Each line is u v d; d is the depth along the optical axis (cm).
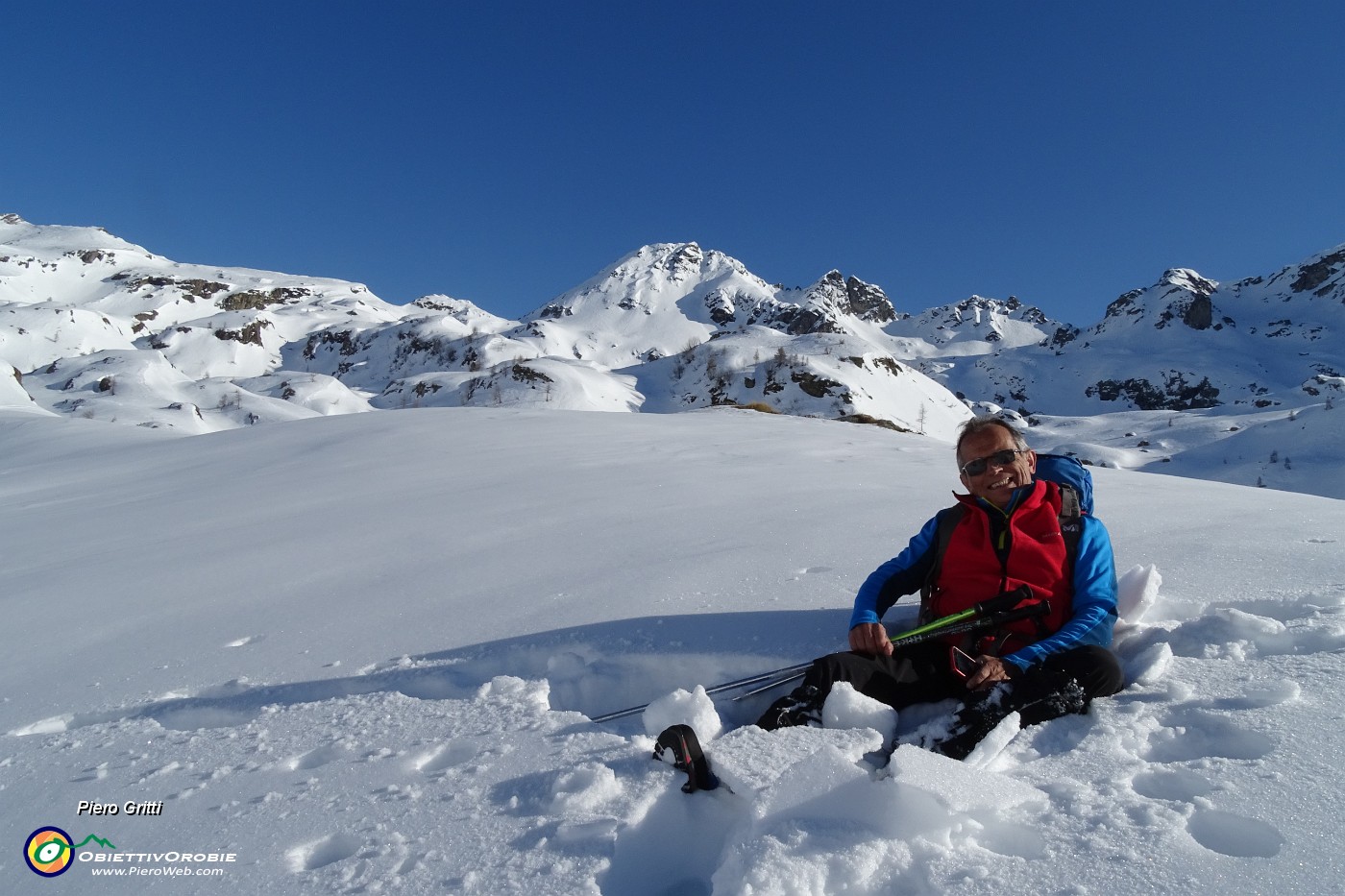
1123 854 155
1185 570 341
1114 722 213
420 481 855
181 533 675
